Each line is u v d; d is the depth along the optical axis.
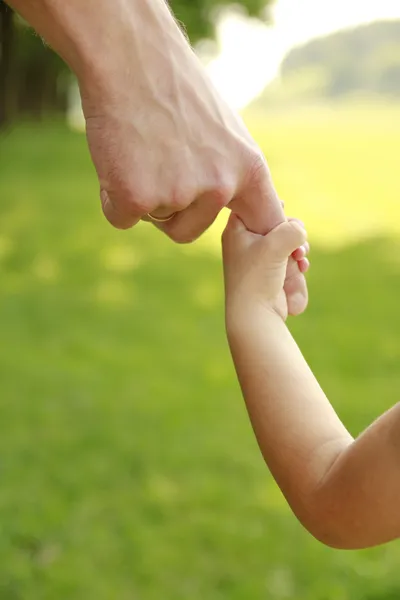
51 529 3.02
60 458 3.62
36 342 5.57
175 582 2.72
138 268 8.45
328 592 2.67
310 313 6.59
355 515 0.87
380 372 5.03
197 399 4.42
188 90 0.94
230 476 3.50
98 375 4.80
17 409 4.18
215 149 0.94
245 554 2.88
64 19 0.92
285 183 16.62
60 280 7.83
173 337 5.82
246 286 0.99
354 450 0.86
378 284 7.79
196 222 0.97
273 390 0.93
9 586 2.67
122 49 0.93
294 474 0.91
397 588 2.68
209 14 20.31
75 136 24.50
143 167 0.92
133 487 3.37
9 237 10.13
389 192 15.49
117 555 2.87
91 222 11.23
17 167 17.45
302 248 1.03
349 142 28.77
